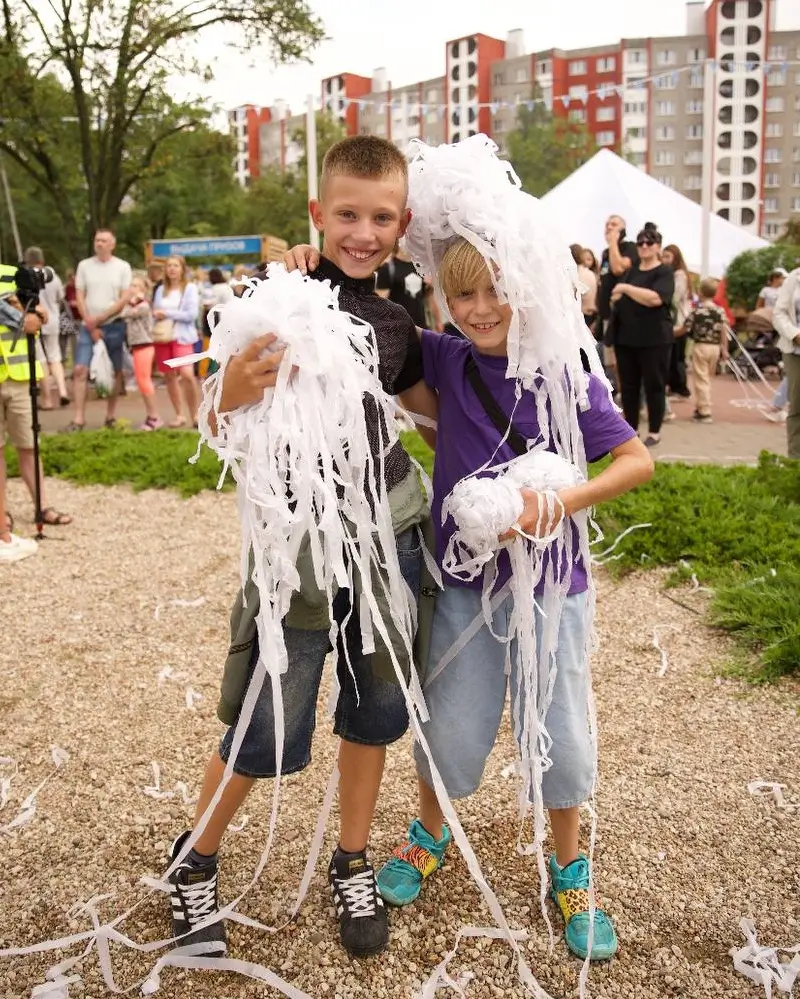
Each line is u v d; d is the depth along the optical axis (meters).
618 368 7.46
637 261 7.94
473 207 1.83
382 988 1.94
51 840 2.46
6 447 7.40
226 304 1.77
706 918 2.14
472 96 65.69
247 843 2.42
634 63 65.75
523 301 1.82
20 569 4.76
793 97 64.38
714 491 5.32
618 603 4.15
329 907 2.18
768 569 4.18
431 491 2.34
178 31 16.11
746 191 65.81
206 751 2.93
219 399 1.78
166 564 4.84
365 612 1.88
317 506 1.80
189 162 25.19
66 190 20.83
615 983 1.95
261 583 1.74
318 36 16.59
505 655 2.06
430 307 7.25
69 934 2.11
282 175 47.12
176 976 1.97
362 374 1.80
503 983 1.95
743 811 2.56
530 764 2.01
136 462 6.95
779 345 6.12
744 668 3.41
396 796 2.63
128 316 8.63
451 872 2.31
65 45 15.98
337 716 2.09
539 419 1.94
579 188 13.66
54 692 3.35
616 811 2.57
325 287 1.78
